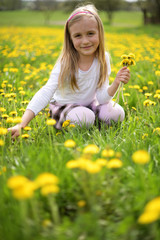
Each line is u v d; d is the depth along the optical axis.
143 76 4.25
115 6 36.59
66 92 2.33
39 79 4.12
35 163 1.37
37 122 2.31
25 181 0.92
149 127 2.12
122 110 2.34
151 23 28.48
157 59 5.44
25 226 0.98
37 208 1.11
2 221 1.05
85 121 2.14
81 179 1.22
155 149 1.70
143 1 28.09
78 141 1.77
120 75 2.05
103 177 1.21
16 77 4.11
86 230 0.97
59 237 0.92
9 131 1.85
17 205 1.10
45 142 1.81
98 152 1.59
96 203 1.13
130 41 10.81
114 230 1.03
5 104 2.62
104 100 2.29
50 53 7.45
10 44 9.26
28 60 6.14
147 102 2.18
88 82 2.28
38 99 2.09
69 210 1.21
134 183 1.22
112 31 19.09
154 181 1.26
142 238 1.01
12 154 1.63
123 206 1.11
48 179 0.93
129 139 1.86
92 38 2.10
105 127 2.30
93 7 2.27
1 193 1.18
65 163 1.43
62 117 2.24
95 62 2.27
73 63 2.24
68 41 2.25
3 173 1.32
